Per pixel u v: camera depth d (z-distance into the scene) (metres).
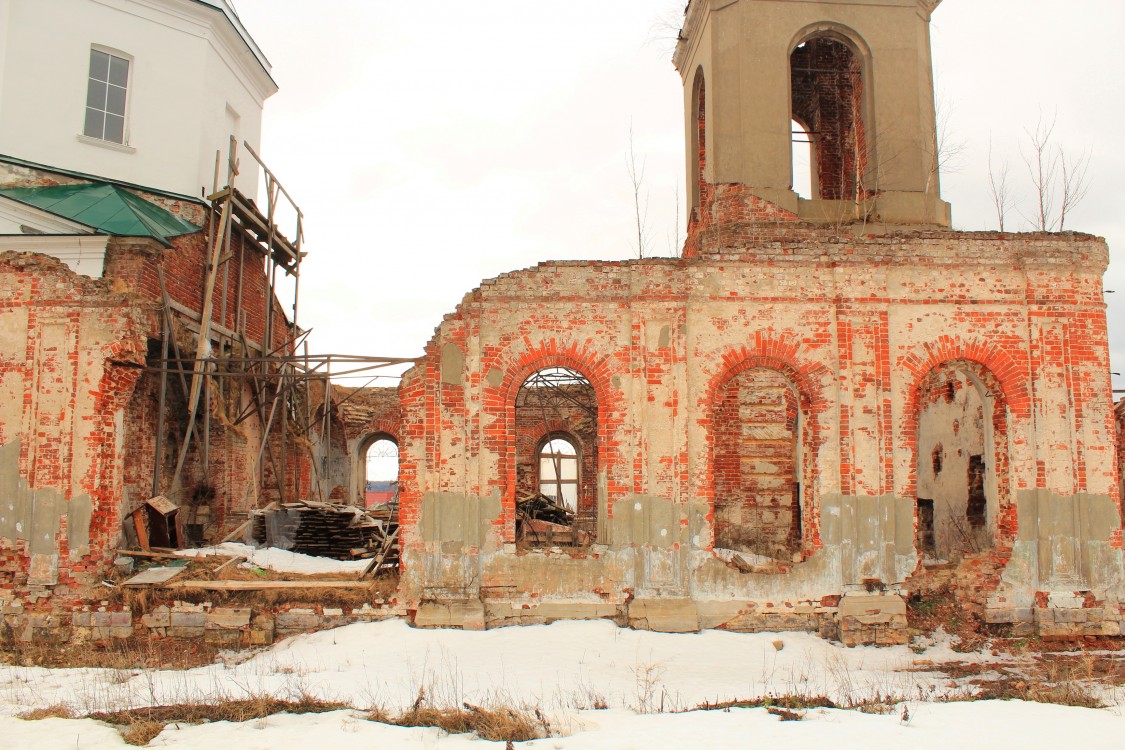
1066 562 13.80
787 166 18.92
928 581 13.93
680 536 13.68
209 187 21.56
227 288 19.27
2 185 18.64
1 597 13.84
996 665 12.27
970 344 14.21
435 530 13.76
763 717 9.09
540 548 14.17
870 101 19.30
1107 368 14.27
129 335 14.39
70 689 10.77
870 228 18.58
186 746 8.21
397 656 12.21
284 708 9.66
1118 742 7.92
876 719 8.88
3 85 18.75
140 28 20.48
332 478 26.34
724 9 19.69
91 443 14.13
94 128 19.97
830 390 14.08
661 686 11.02
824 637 13.45
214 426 18.78
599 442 14.23
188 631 13.48
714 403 14.11
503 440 14.02
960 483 19.30
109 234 15.75
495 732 8.52
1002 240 14.41
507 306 14.23
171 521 15.55
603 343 14.18
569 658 12.17
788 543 16.98
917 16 19.72
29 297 14.44
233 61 22.88
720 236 18.48
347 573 14.83
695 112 21.91
